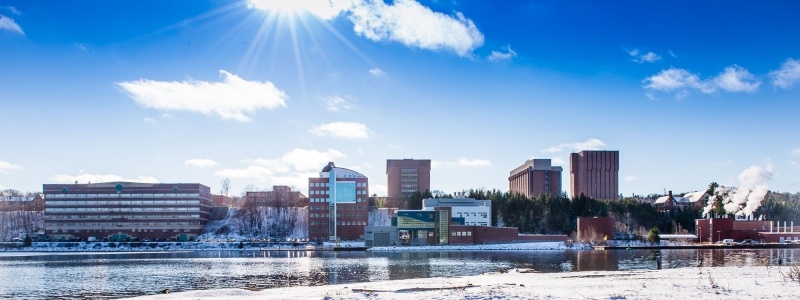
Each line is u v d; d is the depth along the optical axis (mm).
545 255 176375
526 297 44750
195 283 102125
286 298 50688
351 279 105000
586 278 68688
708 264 127688
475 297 45594
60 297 86938
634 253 181750
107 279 111812
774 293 43875
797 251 186500
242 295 58562
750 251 187500
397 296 47719
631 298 42938
